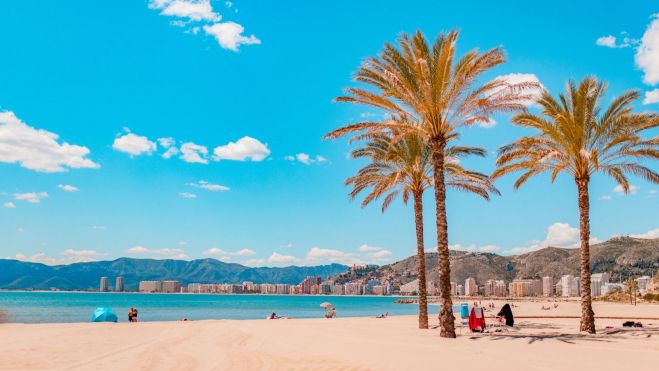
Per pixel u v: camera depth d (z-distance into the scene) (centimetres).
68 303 13688
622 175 2438
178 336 2050
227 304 15988
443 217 2048
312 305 16038
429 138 2109
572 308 9019
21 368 1170
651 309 7275
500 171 2375
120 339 1898
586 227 2267
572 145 2253
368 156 2830
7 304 12012
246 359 1326
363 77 2116
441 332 1966
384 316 4884
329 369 1153
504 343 1700
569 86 2322
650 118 2125
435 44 2109
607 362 1223
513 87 1928
